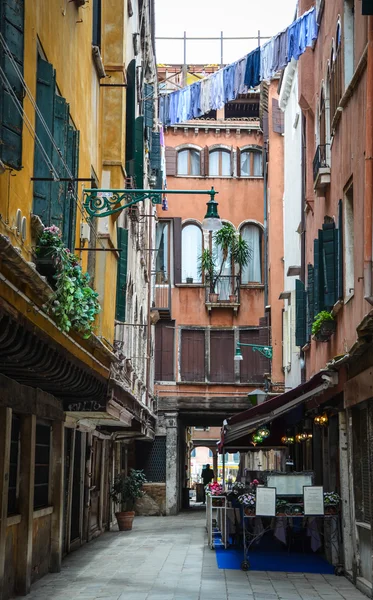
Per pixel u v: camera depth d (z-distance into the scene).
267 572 14.58
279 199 32.97
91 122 15.06
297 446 25.55
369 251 11.05
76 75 12.95
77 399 14.30
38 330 8.62
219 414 35.62
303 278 22.75
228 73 17.67
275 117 33.50
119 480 24.62
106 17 17.31
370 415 12.02
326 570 14.81
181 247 37.00
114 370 15.23
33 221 9.23
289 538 17.33
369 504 12.26
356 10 13.28
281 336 31.44
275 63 17.00
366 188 11.22
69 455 17.08
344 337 14.88
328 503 14.59
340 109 14.88
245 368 35.56
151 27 29.53
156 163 31.05
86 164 14.34
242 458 54.97
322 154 17.58
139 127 19.78
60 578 13.63
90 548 18.64
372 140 11.30
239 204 37.84
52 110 9.95
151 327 32.25
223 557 16.66
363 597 11.90
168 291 35.12
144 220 28.42
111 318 16.33
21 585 11.87
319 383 15.61
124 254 17.81
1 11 7.40
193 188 37.81
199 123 38.12
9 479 11.64
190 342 35.69
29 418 12.22
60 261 9.37
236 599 11.66
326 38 17.48
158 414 34.09
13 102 7.40
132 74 18.17
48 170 9.85
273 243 32.56
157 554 17.34
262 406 16.38
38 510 13.12
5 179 7.94
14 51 7.69
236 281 36.25
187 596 11.87
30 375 10.42
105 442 23.67
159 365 35.22
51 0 10.60
